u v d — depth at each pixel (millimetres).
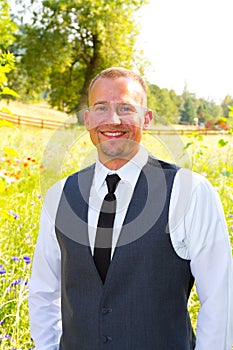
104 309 1854
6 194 5375
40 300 2111
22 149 8039
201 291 1880
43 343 2096
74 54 29750
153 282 1827
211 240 1826
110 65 28828
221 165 6875
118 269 1831
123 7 28703
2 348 2951
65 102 30641
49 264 2084
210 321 1847
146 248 1822
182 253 1860
